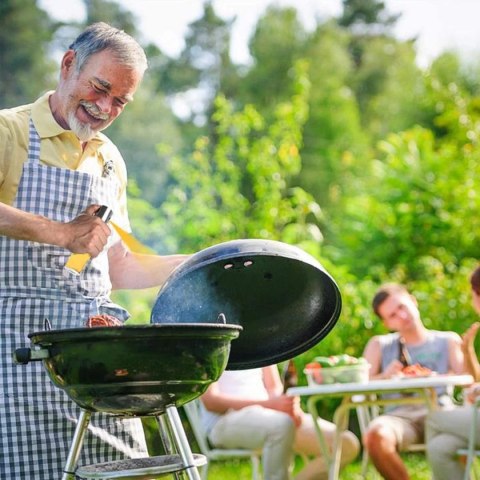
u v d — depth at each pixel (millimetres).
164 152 11023
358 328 8758
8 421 3473
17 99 20766
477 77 23906
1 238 3531
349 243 10914
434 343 6148
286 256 3314
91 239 3385
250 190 16781
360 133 21719
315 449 5988
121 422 3682
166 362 2869
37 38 21188
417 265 10305
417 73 24219
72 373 2891
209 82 24578
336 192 17531
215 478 7656
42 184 3574
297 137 10781
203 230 9906
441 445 5332
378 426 5785
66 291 3602
